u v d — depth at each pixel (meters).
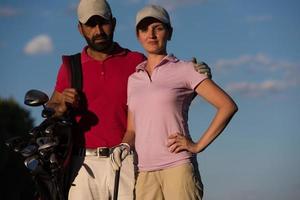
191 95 3.96
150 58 4.02
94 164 4.34
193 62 3.93
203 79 3.86
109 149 4.34
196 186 3.86
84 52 4.49
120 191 4.28
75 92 4.32
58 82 4.50
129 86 4.04
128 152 4.09
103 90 4.39
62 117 4.31
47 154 4.26
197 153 3.84
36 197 4.40
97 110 4.38
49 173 4.29
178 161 3.85
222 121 3.81
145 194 3.92
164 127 3.87
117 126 4.37
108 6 4.38
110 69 4.42
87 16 4.34
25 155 4.29
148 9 3.95
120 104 4.38
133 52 4.51
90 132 4.37
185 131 3.89
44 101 4.39
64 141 4.30
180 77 3.90
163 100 3.88
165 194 3.89
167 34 3.99
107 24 4.38
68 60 4.48
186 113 3.96
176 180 3.84
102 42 4.38
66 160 4.29
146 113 3.91
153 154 3.88
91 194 4.34
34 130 4.31
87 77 4.41
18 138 4.37
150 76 3.98
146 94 3.92
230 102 3.82
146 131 3.91
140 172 3.96
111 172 4.32
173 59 3.96
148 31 3.96
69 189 4.38
